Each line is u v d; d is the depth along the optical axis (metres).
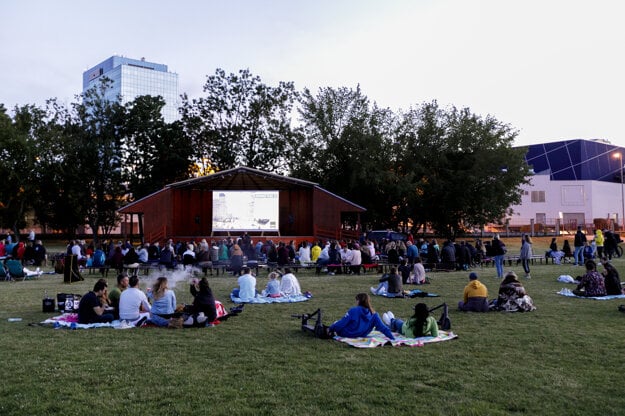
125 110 53.09
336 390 6.18
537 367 7.20
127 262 22.36
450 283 18.53
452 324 10.50
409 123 47.47
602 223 65.69
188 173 53.44
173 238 36.44
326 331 9.17
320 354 7.99
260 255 26.61
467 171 44.81
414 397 5.93
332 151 44.81
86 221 56.78
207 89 51.84
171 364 7.38
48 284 19.03
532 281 18.88
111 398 5.89
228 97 51.62
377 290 15.74
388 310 12.61
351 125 44.66
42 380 6.58
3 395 6.02
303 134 47.06
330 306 13.22
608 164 79.62
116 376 6.75
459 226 49.09
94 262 22.78
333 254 23.09
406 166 46.31
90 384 6.42
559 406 5.65
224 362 7.51
